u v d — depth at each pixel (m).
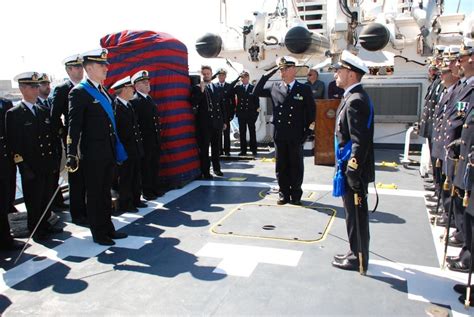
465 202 2.94
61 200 5.29
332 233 4.12
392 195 5.45
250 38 8.95
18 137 4.05
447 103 4.16
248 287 3.07
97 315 2.75
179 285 3.12
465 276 3.21
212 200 5.38
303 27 7.32
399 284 3.09
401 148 8.53
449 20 8.31
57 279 3.29
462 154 3.09
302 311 2.74
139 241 4.03
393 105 8.29
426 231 4.16
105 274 3.35
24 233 4.34
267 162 7.80
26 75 4.09
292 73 4.93
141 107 5.32
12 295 3.04
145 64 5.76
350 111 3.04
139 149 4.95
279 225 4.37
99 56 3.86
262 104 9.26
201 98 6.18
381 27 7.40
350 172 3.06
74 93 3.79
